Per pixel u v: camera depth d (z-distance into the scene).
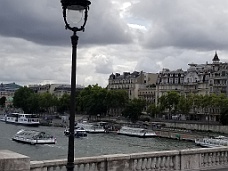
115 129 169.88
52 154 92.50
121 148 106.50
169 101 184.12
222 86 180.00
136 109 199.88
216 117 179.12
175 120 179.12
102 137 142.50
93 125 166.75
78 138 135.38
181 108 175.75
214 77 183.50
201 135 135.62
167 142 126.88
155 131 150.62
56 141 121.25
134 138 141.50
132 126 175.62
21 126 192.00
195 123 162.62
